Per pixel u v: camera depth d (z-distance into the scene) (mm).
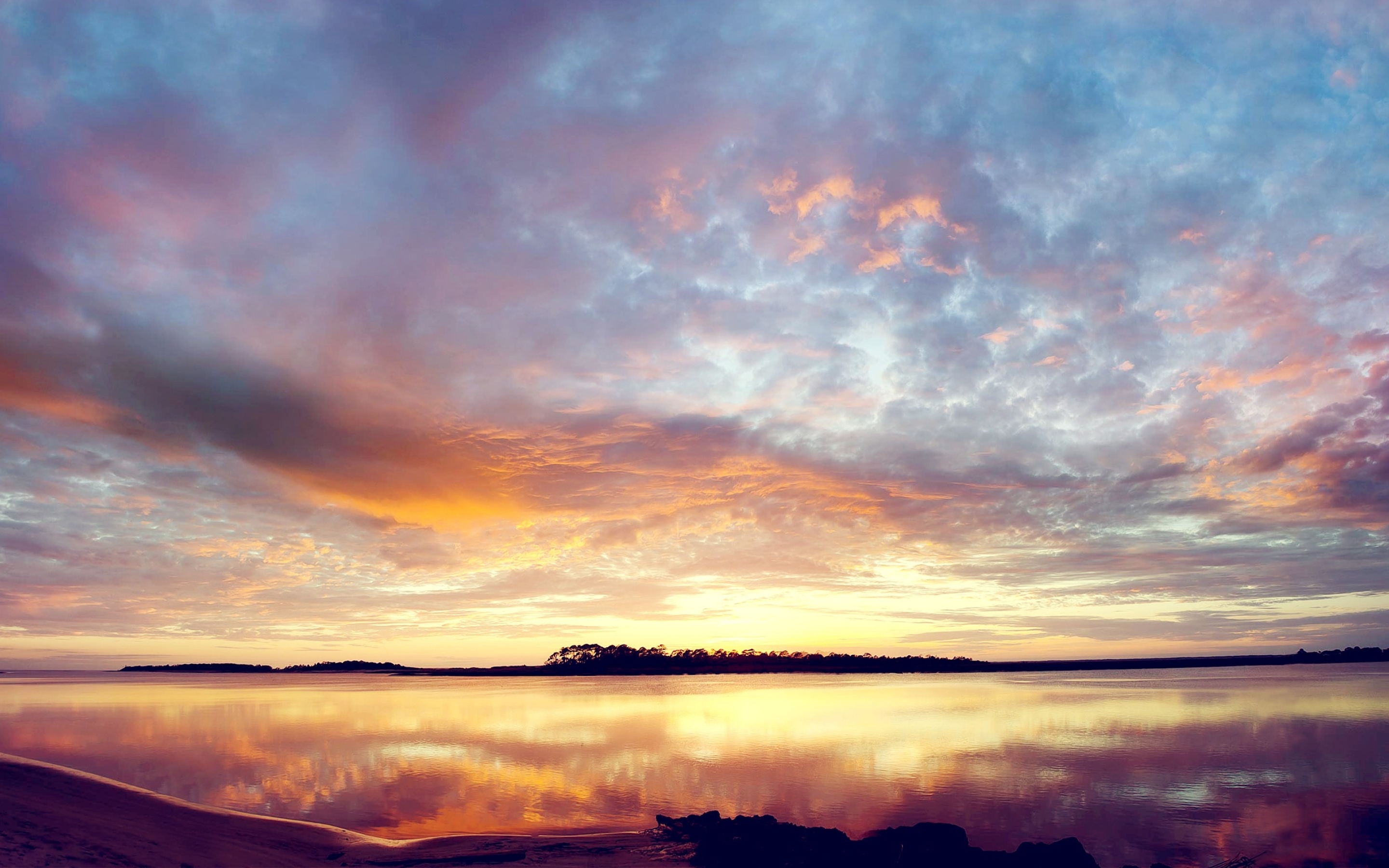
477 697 116625
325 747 48969
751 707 89125
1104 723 66062
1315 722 67062
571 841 24281
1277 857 25922
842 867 21828
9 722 64750
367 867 20609
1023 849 22984
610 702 102188
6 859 13805
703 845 23266
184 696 113750
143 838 17797
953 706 89312
